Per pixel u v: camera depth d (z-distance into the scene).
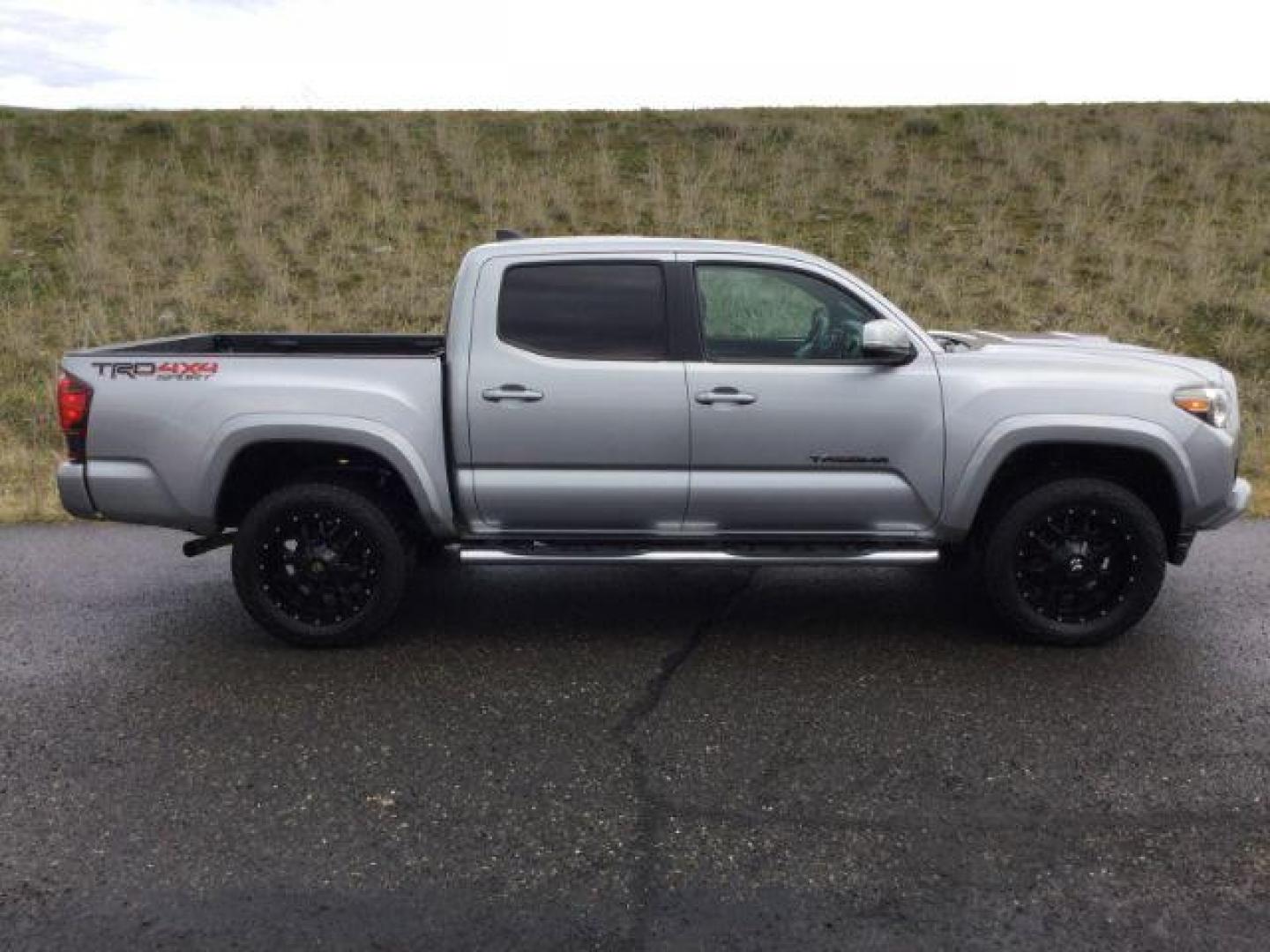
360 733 4.07
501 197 17.78
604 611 5.60
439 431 4.88
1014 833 3.31
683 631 5.25
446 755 3.88
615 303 4.94
